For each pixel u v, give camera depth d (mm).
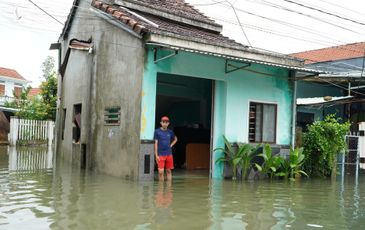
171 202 7770
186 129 14812
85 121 13805
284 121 13352
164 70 10961
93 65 13500
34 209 6688
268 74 12758
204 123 16578
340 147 13805
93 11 12906
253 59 11547
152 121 10750
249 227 6070
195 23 14148
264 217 6820
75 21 15938
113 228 5652
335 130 13633
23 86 42875
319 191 10258
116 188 9234
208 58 11797
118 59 11797
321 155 13555
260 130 12945
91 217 6250
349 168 14523
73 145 14727
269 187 10633
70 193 8352
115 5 12617
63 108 17031
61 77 17844
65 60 16594
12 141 23078
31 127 23734
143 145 10562
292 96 13555
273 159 12336
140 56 10680
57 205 7070
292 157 12602
